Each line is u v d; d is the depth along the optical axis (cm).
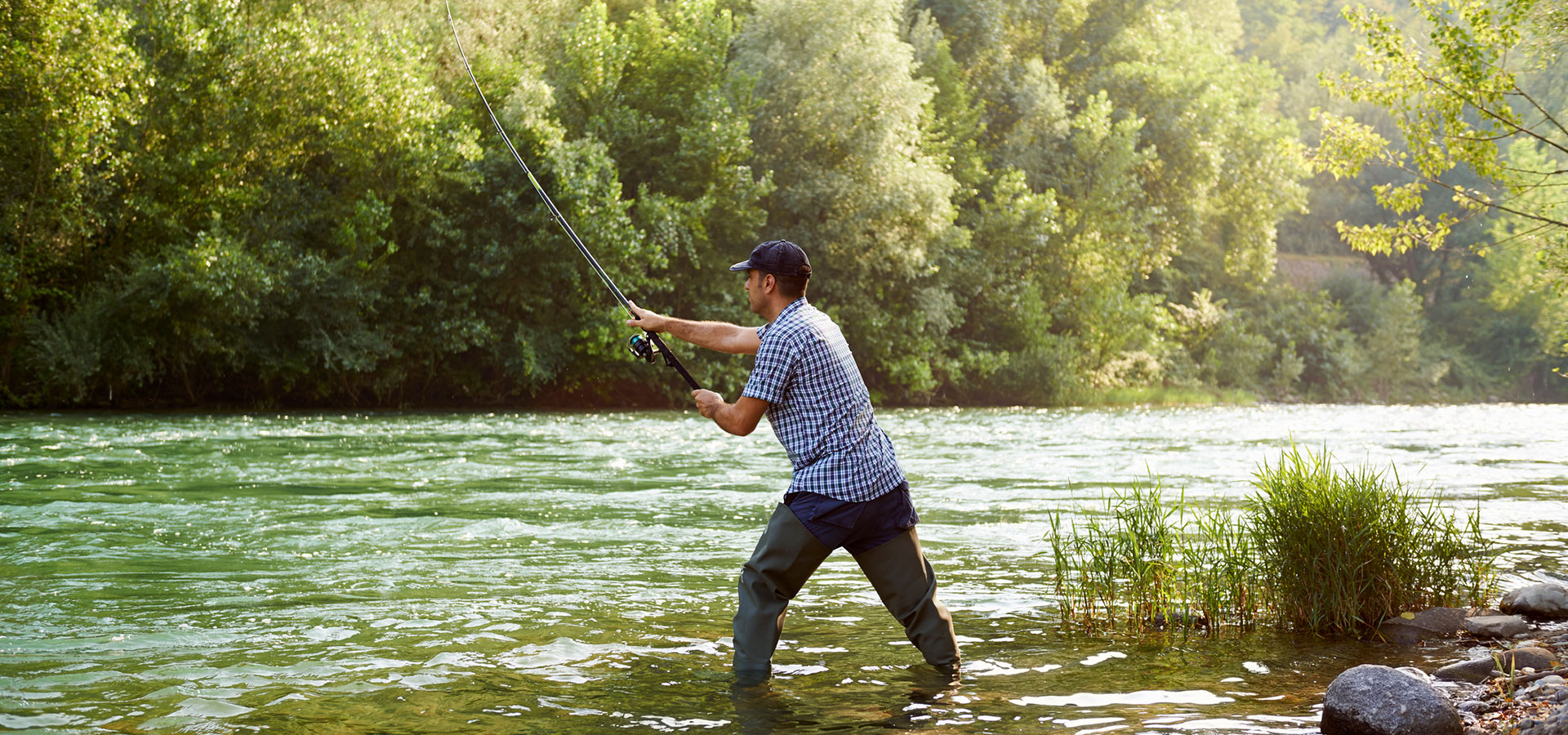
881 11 2636
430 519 712
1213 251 4181
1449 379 4734
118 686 340
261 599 475
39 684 340
